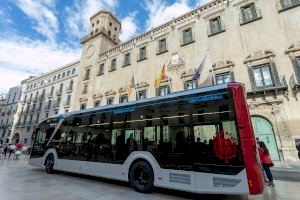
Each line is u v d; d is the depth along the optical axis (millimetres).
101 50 29609
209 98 5641
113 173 7113
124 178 6738
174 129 6066
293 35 14008
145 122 6855
